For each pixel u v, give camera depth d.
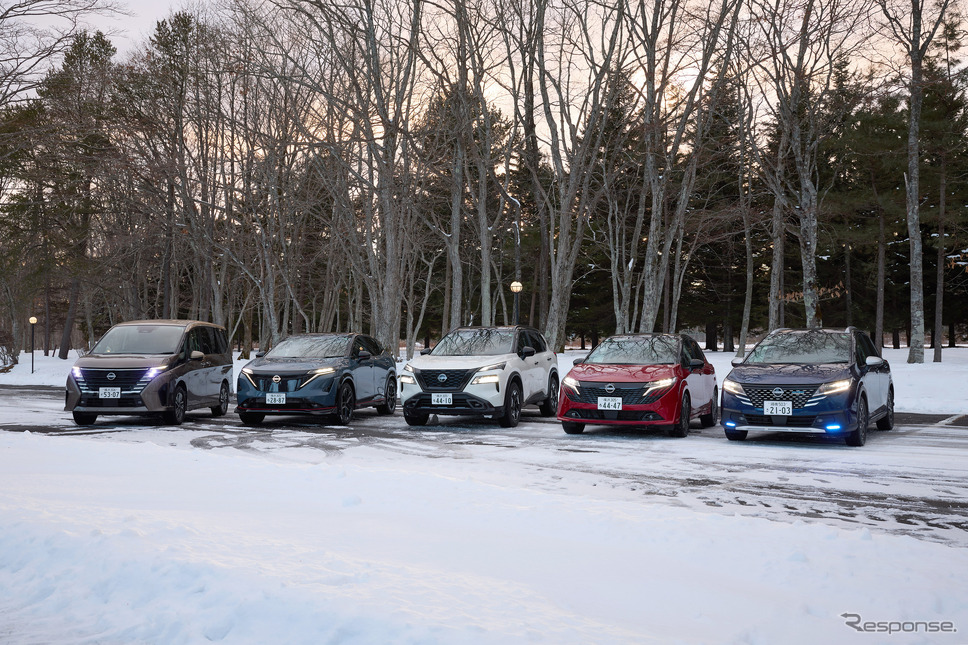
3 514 5.41
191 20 29.39
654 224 25.86
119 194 31.98
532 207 52.50
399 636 3.26
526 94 28.09
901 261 52.62
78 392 13.91
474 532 5.38
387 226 24.91
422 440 12.12
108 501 6.22
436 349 15.13
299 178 30.56
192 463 8.36
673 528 5.48
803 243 26.33
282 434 12.86
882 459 10.07
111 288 41.31
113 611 3.86
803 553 4.88
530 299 63.28
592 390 12.43
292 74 25.16
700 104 25.08
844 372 11.47
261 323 49.91
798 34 24.36
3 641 3.55
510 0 25.34
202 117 29.84
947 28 28.03
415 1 22.97
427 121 25.70
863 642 3.51
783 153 30.94
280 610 3.58
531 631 3.33
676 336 14.15
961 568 4.75
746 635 3.53
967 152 37.06
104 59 29.34
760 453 10.68
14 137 22.70
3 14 19.53
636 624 3.57
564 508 6.17
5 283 42.56
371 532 5.28
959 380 21.05
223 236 33.91
